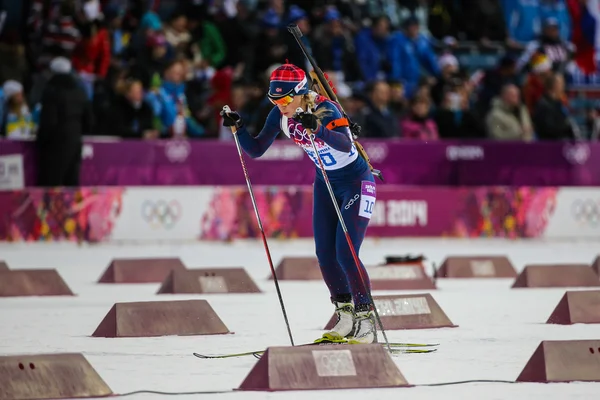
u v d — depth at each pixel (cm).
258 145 2248
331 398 1697
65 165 5103
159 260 3847
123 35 5775
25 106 5269
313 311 2950
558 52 6644
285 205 5384
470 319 2783
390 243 5341
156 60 5472
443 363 2069
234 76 5625
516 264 4369
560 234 5750
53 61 5091
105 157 5262
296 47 5775
